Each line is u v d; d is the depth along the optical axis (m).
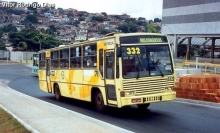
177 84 18.53
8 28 136.75
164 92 13.03
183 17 63.88
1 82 36.56
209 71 33.72
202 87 17.12
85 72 15.71
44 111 13.77
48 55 21.44
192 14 61.84
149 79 12.74
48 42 98.00
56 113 13.14
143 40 12.95
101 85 14.00
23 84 34.16
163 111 14.42
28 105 15.97
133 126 11.19
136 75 12.58
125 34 12.77
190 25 62.16
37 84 34.12
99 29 144.12
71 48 17.53
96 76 14.49
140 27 143.38
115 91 12.76
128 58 12.59
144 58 12.84
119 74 12.45
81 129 9.80
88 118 11.84
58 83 19.81
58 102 19.34
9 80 39.41
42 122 11.12
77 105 17.83
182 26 64.06
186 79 18.02
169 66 13.27
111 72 13.07
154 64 12.96
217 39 61.72
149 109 15.15
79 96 16.72
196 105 16.08
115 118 13.00
